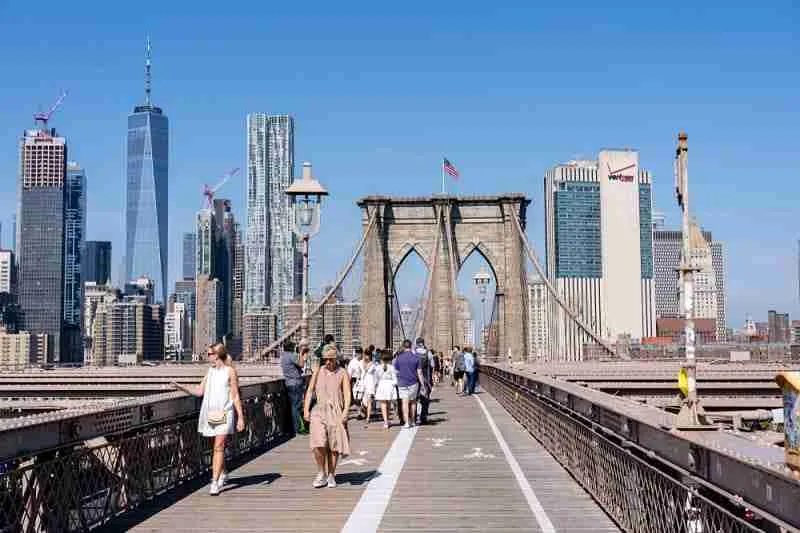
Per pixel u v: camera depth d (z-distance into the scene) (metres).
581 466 13.95
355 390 26.75
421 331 61.72
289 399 22.44
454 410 30.97
